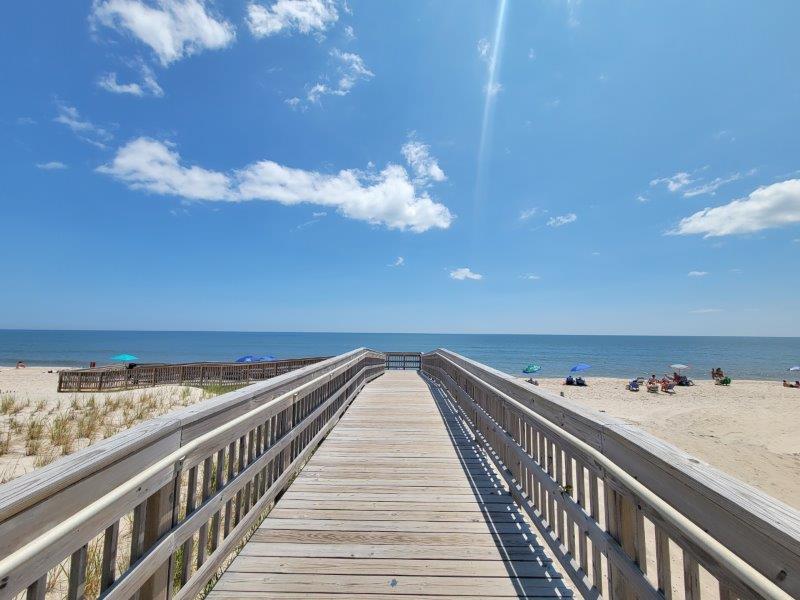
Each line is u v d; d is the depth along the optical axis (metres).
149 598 1.62
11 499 1.00
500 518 3.13
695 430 11.28
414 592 2.24
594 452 1.91
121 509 1.39
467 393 6.08
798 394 21.67
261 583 2.29
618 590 1.71
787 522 0.96
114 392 11.91
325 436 5.46
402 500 3.44
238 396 2.48
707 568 1.16
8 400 8.87
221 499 2.19
